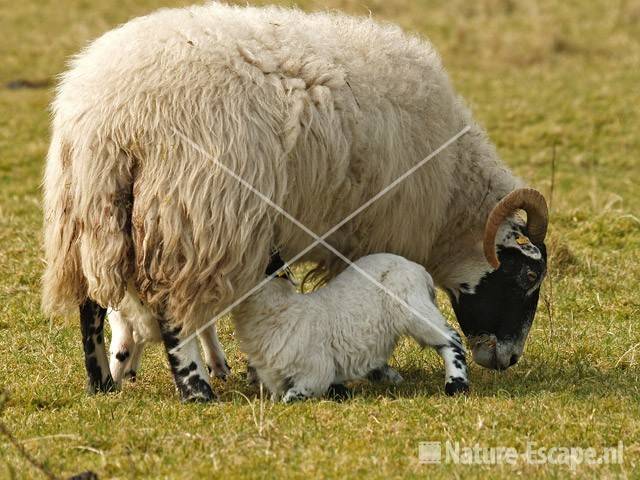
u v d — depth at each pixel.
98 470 9.84
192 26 12.45
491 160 15.06
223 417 11.29
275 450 10.20
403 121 13.50
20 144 29.70
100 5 44.03
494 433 10.85
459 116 14.78
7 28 41.38
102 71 12.05
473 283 14.52
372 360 12.57
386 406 11.77
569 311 16.94
